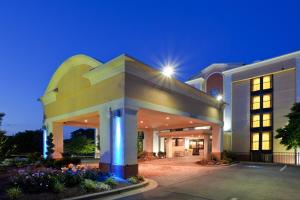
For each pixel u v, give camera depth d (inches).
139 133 1642.5
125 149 539.2
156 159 1226.6
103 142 592.4
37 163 732.0
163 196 409.4
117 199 383.9
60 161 714.2
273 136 1199.6
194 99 856.3
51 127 890.7
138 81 592.7
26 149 1902.1
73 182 416.2
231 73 1374.3
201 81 1476.4
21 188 368.5
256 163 1093.8
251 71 1306.6
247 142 1279.5
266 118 1236.5
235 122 1333.7
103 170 569.6
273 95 1224.8
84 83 697.6
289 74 1182.3
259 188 482.0
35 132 1996.8
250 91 1302.9
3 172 530.3
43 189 374.9
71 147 1569.9
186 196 411.5
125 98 549.0
